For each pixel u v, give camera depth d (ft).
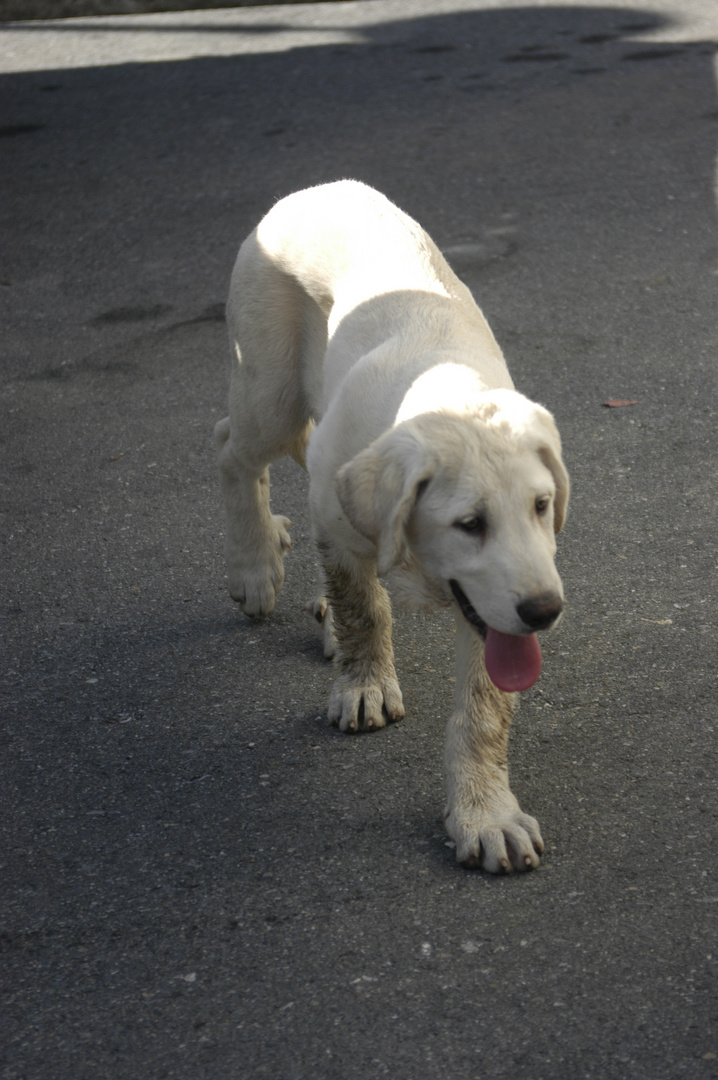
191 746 13.07
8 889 11.09
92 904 10.82
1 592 16.38
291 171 31.83
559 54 40.19
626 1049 8.79
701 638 13.98
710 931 9.80
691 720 12.63
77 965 10.12
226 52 45.21
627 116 33.30
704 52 38.63
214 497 18.45
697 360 20.89
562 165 30.32
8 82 44.09
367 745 12.86
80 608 15.96
